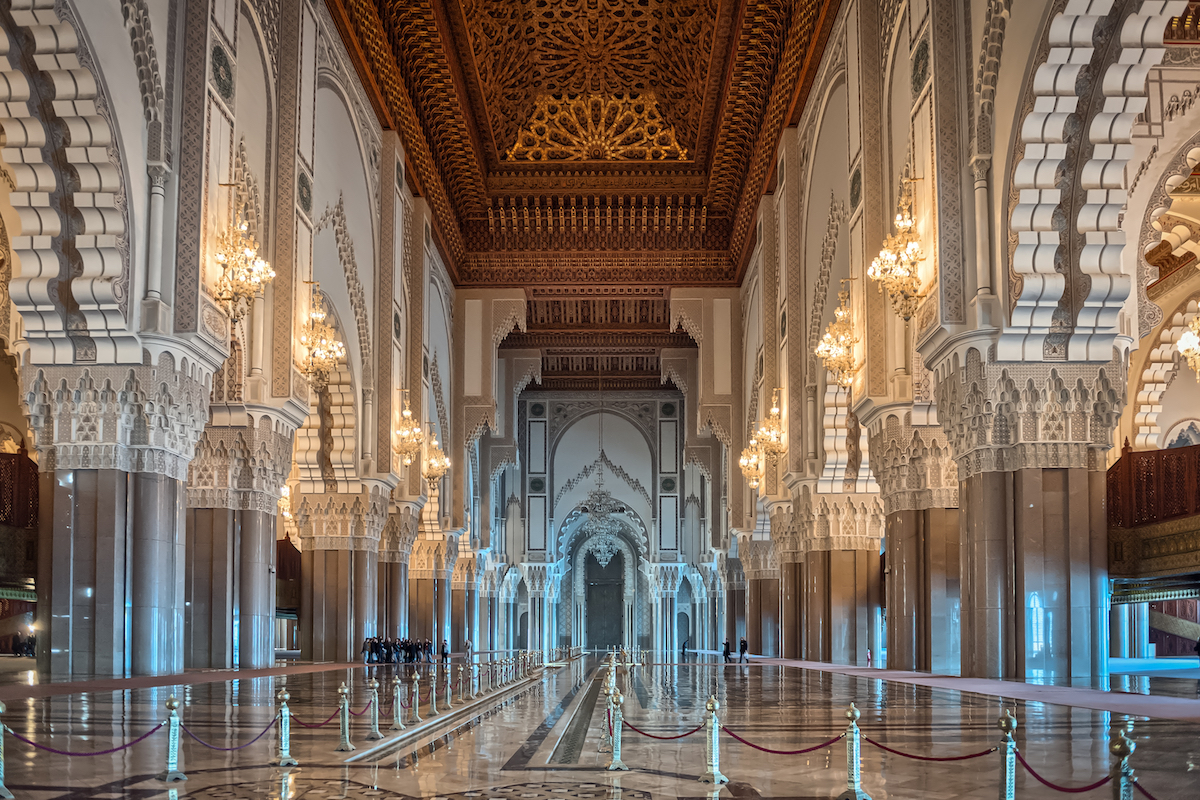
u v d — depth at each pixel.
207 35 11.74
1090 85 10.30
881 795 4.43
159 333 11.10
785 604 22.98
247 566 14.16
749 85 22.50
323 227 16.53
